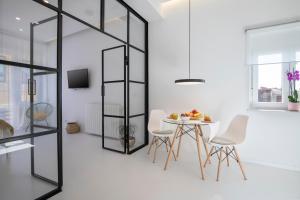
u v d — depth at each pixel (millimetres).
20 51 1818
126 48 3270
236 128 2510
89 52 4676
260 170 2545
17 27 1825
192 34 3225
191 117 2607
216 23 3010
